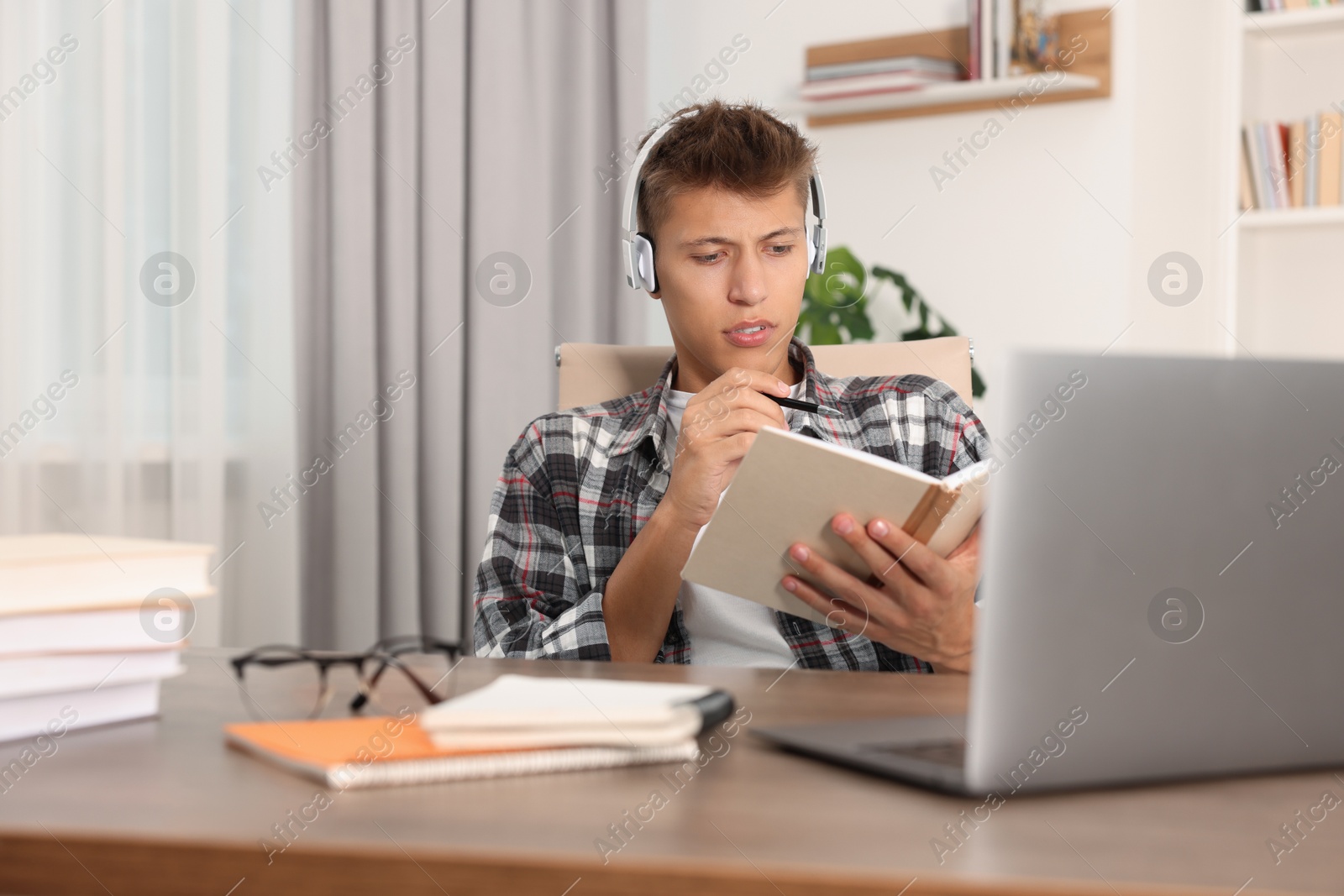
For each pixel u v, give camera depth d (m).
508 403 2.36
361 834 0.44
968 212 2.55
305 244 2.03
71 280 1.72
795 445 0.80
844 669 1.16
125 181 1.79
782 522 0.85
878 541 0.84
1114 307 2.40
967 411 1.36
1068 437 0.48
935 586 0.84
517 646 1.16
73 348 1.73
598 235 2.56
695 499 1.10
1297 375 0.52
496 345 2.34
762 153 1.22
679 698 0.62
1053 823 0.46
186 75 1.85
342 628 2.08
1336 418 0.53
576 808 0.48
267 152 1.97
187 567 0.67
